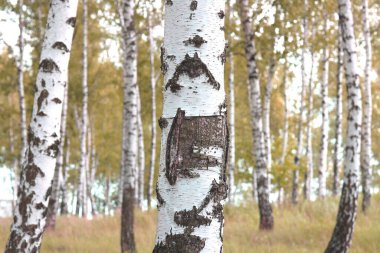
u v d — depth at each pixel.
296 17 13.66
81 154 23.39
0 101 28.92
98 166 39.41
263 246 11.10
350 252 10.04
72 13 5.81
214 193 3.07
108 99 30.41
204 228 3.05
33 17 19.66
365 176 16.64
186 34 3.16
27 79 25.30
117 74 27.64
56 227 16.34
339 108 21.81
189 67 3.14
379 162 42.38
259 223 15.34
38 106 5.65
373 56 24.45
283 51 13.50
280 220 15.31
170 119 3.14
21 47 19.64
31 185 5.55
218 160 3.12
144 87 27.11
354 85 9.20
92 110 29.47
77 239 13.41
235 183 34.31
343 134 40.06
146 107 29.22
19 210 5.54
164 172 3.12
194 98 3.12
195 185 3.06
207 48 3.16
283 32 13.30
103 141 35.19
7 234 14.40
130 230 10.96
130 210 10.98
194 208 3.04
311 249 10.79
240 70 25.30
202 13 3.18
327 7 15.76
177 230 3.05
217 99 3.16
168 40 3.21
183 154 3.08
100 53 26.70
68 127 27.80
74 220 17.86
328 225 13.39
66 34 5.77
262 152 14.05
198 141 3.09
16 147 31.03
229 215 17.27
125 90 11.54
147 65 26.48
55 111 5.69
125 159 11.25
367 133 17.05
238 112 31.12
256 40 14.16
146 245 12.12
